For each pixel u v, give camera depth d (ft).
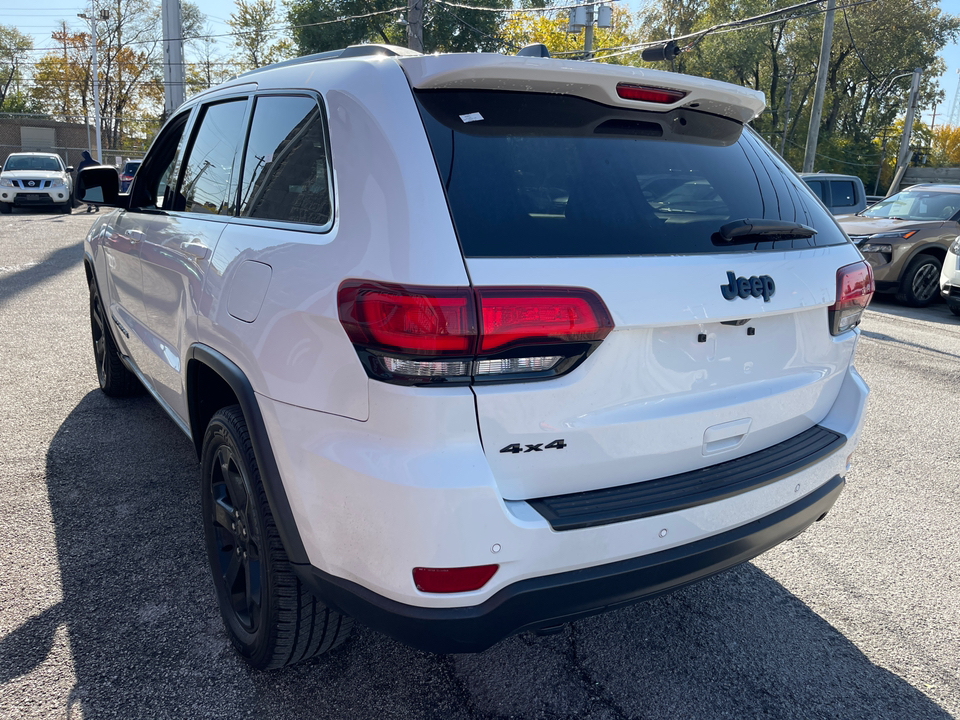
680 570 6.66
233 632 8.10
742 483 6.91
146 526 10.97
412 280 5.62
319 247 6.48
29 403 16.17
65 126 177.99
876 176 164.86
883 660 8.59
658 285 6.30
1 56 207.41
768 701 7.83
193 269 8.79
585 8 86.48
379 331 5.68
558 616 6.26
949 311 34.73
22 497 11.77
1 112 197.06
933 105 170.30
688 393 6.79
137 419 15.31
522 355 5.80
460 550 5.71
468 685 7.91
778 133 164.04
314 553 6.49
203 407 9.17
